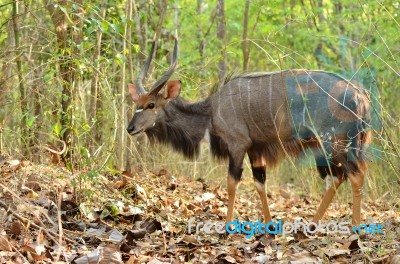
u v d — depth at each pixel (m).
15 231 6.14
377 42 11.86
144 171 9.57
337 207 9.46
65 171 8.03
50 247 5.96
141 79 8.23
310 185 10.82
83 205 7.19
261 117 7.67
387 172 10.14
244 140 7.78
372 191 9.88
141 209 7.85
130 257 5.81
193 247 6.59
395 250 6.11
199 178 10.66
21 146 8.59
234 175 7.77
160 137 8.30
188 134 8.21
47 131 8.75
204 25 14.36
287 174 12.12
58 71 7.69
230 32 14.90
